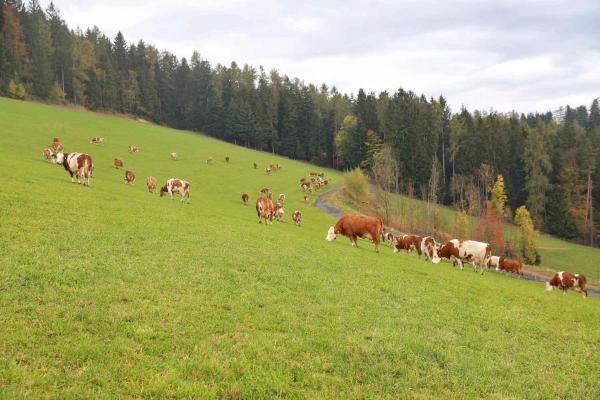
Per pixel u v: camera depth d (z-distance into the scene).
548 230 98.62
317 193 82.94
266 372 7.59
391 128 115.19
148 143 94.38
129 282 11.23
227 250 17.00
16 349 7.15
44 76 125.56
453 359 9.59
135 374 6.93
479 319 13.74
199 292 11.40
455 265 29.81
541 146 101.81
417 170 105.81
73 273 11.06
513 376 9.34
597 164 106.81
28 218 16.19
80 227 16.36
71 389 6.26
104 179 46.97
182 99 175.25
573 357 11.45
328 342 9.33
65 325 8.20
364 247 29.48
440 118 124.69
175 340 8.34
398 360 9.04
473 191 92.25
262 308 11.03
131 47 186.50
